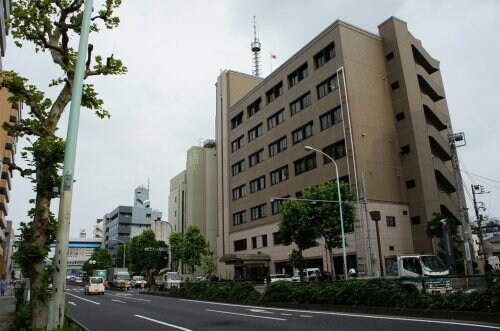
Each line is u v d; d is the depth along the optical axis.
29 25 9.99
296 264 28.39
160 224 84.38
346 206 27.97
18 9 9.77
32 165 9.13
